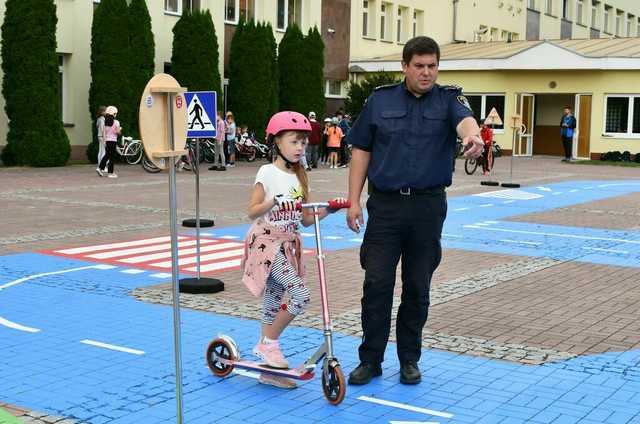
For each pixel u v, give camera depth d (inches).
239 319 295.4
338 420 199.3
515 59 1525.6
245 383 225.6
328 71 1557.6
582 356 256.1
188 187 815.1
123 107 1091.9
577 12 2485.2
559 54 1486.2
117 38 1081.4
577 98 1513.3
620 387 226.4
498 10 2075.5
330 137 1163.3
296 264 222.8
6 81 1016.2
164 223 561.0
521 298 342.0
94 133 1087.0
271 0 1417.3
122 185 811.4
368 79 1417.3
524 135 1581.0
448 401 213.5
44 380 225.8
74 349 255.8
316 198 746.8
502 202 746.8
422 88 210.7
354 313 308.3
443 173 215.8
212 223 551.2
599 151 1491.1
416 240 218.7
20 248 446.9
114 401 209.8
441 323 295.3
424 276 221.6
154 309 309.3
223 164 1047.0
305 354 252.4
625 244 506.9
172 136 173.2
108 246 459.5
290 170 221.9
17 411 201.6
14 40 1002.7
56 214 590.9
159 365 240.5
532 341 272.8
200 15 1178.0
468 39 1953.7
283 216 219.0
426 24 1825.8
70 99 1112.2
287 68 1349.7
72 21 1103.0
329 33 1552.7
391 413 204.5
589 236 540.7
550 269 413.4
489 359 251.3
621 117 1476.4
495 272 401.1
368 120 217.9
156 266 400.5
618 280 386.3
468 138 198.1
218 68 1200.8
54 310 306.3
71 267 394.0
